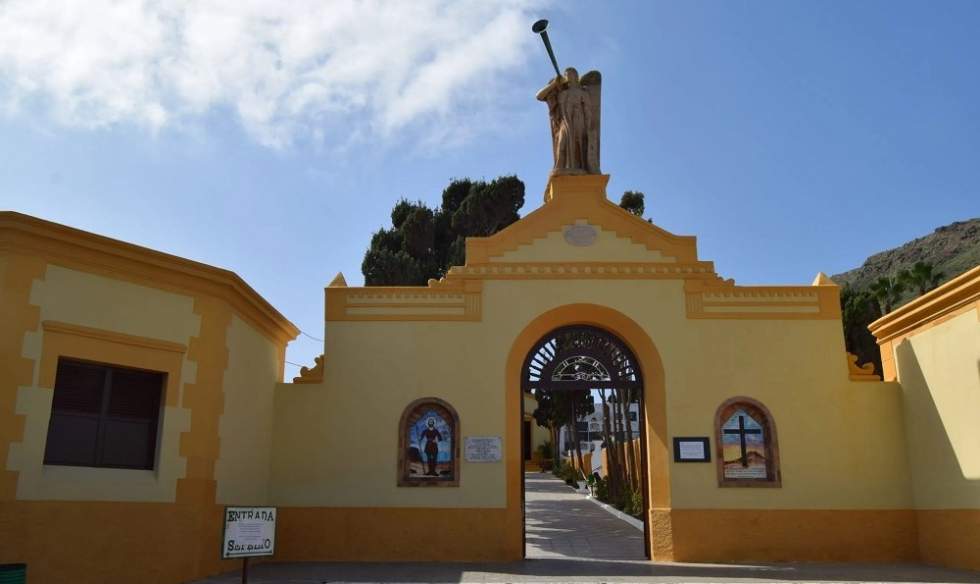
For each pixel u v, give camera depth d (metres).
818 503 13.83
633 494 23.31
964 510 12.47
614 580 11.42
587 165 15.77
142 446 10.77
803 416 14.23
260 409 13.72
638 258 14.98
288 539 13.74
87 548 9.77
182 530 10.84
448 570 12.48
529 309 14.72
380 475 14.00
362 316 14.70
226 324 12.08
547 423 46.22
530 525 21.23
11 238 9.62
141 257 10.80
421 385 14.38
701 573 12.23
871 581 11.27
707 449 14.04
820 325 14.66
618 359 15.23
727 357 14.48
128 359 10.61
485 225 31.12
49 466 9.68
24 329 9.55
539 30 15.29
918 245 122.94
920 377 13.76
